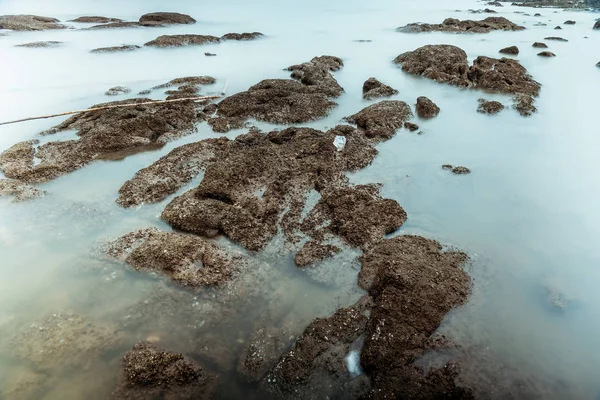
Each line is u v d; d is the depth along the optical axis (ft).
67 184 47.09
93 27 133.18
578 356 28.73
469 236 39.11
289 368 26.66
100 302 32.55
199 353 28.48
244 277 34.12
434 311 29.96
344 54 102.73
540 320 31.14
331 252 36.19
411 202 43.80
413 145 56.08
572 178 49.24
